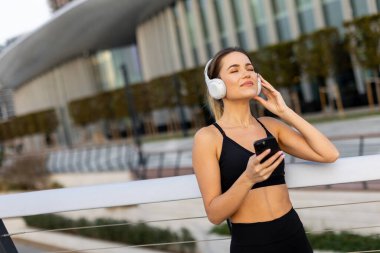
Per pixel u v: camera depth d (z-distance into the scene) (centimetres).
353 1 2302
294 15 2570
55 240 996
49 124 4531
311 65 2130
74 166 2258
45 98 6197
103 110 3769
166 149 2222
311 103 2584
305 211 720
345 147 1168
